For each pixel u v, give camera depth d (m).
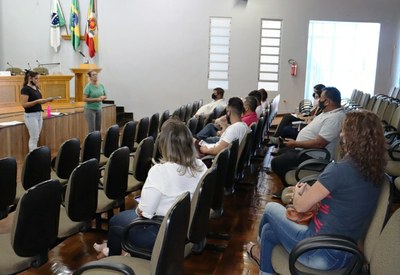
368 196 1.82
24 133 6.00
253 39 9.97
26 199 1.92
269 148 6.82
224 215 3.79
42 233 2.07
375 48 10.02
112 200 3.03
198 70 10.15
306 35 9.92
